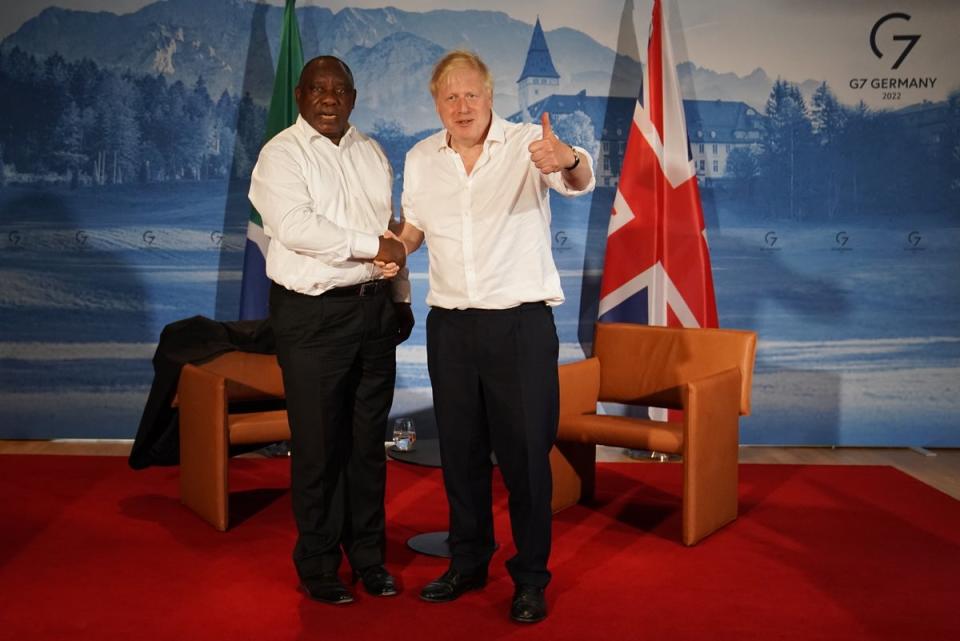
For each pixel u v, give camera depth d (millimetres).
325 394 3193
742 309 5871
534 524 3115
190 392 4297
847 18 5758
